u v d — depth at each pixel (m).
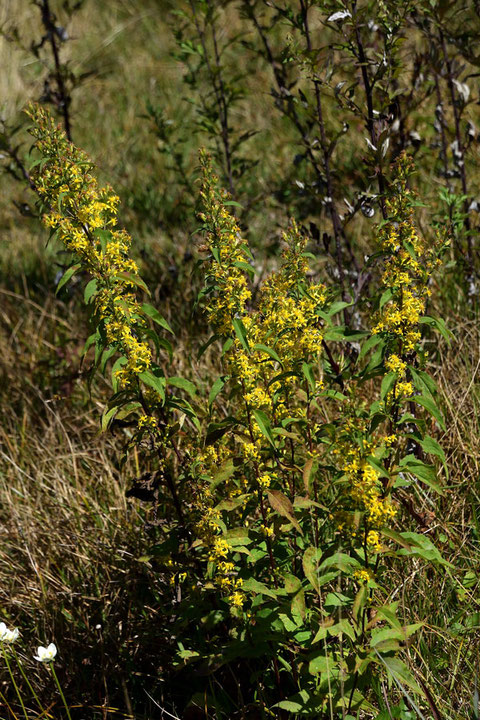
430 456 2.96
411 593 2.56
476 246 4.04
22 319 4.63
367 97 2.97
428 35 3.72
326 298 2.33
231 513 2.34
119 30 8.51
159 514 2.95
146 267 4.75
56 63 4.21
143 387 2.71
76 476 3.34
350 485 2.01
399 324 2.29
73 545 3.11
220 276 2.09
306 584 2.28
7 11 8.56
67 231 2.08
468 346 3.46
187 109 6.83
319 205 4.63
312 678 2.27
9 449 3.68
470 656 2.39
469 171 4.79
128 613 2.79
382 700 2.20
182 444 2.78
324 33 6.34
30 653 2.77
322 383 2.27
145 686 2.60
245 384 2.05
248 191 5.46
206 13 4.01
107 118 7.04
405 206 2.29
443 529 2.74
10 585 3.04
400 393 2.21
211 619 2.18
